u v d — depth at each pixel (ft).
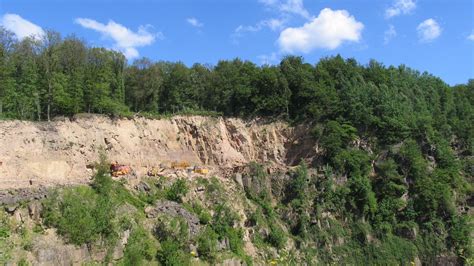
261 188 317.22
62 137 265.95
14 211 202.18
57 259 196.34
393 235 317.42
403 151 343.46
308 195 317.01
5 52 295.07
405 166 340.80
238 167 326.44
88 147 277.44
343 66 400.67
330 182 319.88
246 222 290.56
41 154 251.60
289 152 355.77
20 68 301.02
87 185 240.32
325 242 299.17
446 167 358.43
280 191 320.29
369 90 371.97
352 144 344.90
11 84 277.64
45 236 201.36
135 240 229.45
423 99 422.41
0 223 194.80
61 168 256.11
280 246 285.43
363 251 306.14
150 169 301.43
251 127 365.40
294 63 394.73
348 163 330.34
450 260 313.53
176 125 343.46
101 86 306.55
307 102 366.02
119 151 294.46
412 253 310.45
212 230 265.54
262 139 360.28
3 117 256.52
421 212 328.08
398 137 353.10
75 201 221.25
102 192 238.07
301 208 307.58
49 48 306.76
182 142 339.16
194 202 277.23
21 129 250.78
